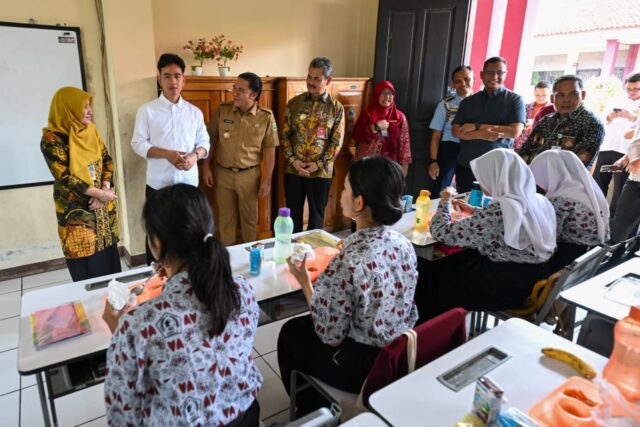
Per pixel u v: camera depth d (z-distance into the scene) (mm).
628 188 3270
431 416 973
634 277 1739
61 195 2180
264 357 2312
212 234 948
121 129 2986
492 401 904
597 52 4734
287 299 1750
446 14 3713
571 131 2762
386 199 1250
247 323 1025
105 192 2293
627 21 4465
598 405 967
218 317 896
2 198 2951
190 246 902
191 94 3150
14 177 2951
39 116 2938
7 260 3066
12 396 1989
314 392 1806
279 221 1841
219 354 940
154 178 2797
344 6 4121
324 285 1297
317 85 3135
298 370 1554
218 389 950
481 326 2555
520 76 4531
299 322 1623
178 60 2660
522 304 1950
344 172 4039
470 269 1988
